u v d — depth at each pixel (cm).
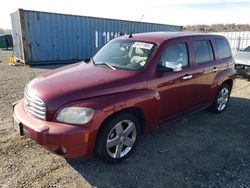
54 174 327
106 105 318
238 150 405
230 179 326
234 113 581
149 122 387
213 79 522
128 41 451
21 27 1248
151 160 367
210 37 527
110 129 332
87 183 312
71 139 297
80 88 324
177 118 448
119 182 315
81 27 1466
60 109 306
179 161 366
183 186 310
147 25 1762
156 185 311
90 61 455
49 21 1334
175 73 418
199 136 454
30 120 323
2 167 336
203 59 495
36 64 1339
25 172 328
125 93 347
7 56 1889
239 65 966
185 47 454
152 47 409
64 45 1423
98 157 357
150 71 383
